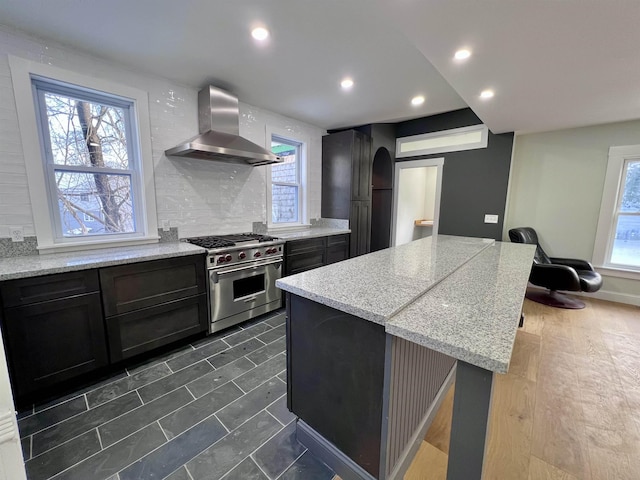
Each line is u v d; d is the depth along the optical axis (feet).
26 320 5.46
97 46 6.86
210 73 8.34
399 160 15.34
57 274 5.73
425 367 4.75
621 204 11.72
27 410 5.56
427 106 11.45
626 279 11.68
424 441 5.00
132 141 8.33
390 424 3.71
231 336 8.77
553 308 11.24
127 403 5.80
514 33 5.25
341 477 4.28
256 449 4.76
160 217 8.92
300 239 11.28
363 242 14.89
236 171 10.89
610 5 4.39
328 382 4.29
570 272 10.57
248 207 11.42
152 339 7.30
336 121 13.62
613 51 5.73
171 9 5.52
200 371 6.93
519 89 7.77
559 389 6.43
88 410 5.59
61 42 6.67
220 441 4.91
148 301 7.13
